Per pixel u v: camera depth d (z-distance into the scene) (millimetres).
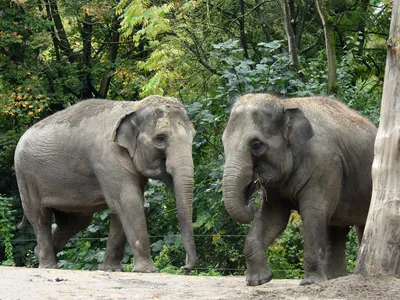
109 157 12750
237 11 21891
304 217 9062
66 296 8031
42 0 24594
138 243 12430
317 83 16000
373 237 8023
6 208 18109
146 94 19469
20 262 21406
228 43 16109
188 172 12281
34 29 24266
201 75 20656
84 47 25891
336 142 9359
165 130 12414
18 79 24344
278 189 9219
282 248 14383
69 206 13445
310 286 8055
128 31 18984
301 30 20953
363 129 9914
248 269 9031
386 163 8039
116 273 11234
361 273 8039
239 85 15648
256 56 21219
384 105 8141
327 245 10781
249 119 8820
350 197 9781
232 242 15516
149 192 15562
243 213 8617
